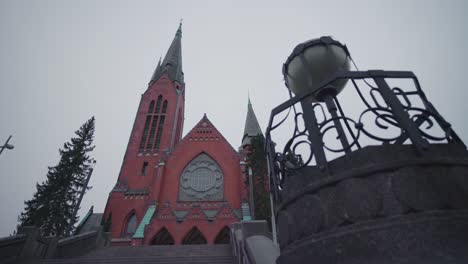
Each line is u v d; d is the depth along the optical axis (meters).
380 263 1.71
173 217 22.12
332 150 2.44
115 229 24.44
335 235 1.96
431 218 1.78
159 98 38.91
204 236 21.20
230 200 26.12
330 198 2.13
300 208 2.33
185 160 29.66
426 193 1.89
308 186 2.30
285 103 3.03
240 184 27.08
